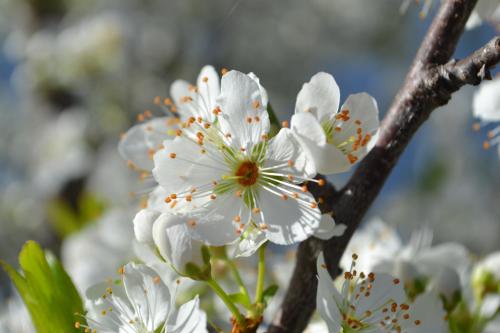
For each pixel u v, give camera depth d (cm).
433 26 20
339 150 18
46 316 20
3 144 69
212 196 19
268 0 68
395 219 57
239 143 19
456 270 22
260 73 68
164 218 19
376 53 69
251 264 23
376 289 20
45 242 47
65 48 56
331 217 19
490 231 55
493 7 23
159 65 62
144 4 64
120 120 57
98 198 32
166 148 19
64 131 56
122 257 26
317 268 19
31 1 60
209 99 20
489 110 23
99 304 20
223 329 22
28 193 58
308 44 69
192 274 19
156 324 19
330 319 19
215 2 66
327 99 19
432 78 19
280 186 19
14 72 63
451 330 21
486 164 58
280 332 20
